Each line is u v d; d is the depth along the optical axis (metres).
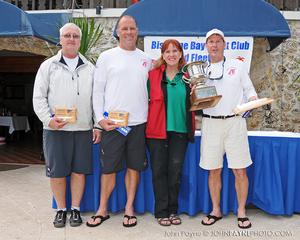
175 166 3.12
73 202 3.25
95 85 3.03
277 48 5.64
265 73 5.68
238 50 4.80
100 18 5.86
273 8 4.48
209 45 3.04
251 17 4.48
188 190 3.44
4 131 9.36
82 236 2.98
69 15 5.71
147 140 3.11
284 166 3.38
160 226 3.21
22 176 5.19
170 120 3.02
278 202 3.33
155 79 3.04
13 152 7.57
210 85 2.96
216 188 3.28
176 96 3.01
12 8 4.71
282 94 5.69
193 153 3.36
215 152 3.12
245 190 3.19
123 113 2.94
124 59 3.01
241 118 3.08
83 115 3.05
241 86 3.10
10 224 3.24
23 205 3.78
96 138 3.22
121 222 3.29
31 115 11.16
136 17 4.52
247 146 3.13
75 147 3.11
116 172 3.15
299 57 5.64
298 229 3.15
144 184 3.50
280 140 3.36
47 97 3.04
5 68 8.78
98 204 3.46
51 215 3.47
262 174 3.40
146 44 4.80
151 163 3.16
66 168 3.10
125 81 2.98
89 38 5.01
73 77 3.00
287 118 5.70
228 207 3.47
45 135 3.06
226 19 4.48
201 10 4.48
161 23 4.51
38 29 4.92
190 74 2.96
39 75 3.00
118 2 6.04
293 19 5.60
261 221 3.34
